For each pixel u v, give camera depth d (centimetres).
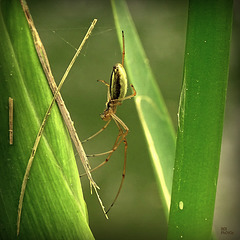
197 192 13
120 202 27
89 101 30
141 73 16
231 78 30
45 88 15
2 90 14
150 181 28
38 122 14
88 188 28
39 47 14
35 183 15
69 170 15
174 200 13
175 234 13
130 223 27
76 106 30
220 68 13
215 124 13
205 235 13
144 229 26
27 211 15
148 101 15
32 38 14
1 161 14
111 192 28
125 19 16
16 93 14
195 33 13
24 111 14
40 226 15
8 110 14
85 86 30
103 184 28
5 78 14
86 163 16
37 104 14
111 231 26
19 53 14
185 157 13
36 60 14
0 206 14
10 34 14
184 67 13
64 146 15
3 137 14
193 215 13
